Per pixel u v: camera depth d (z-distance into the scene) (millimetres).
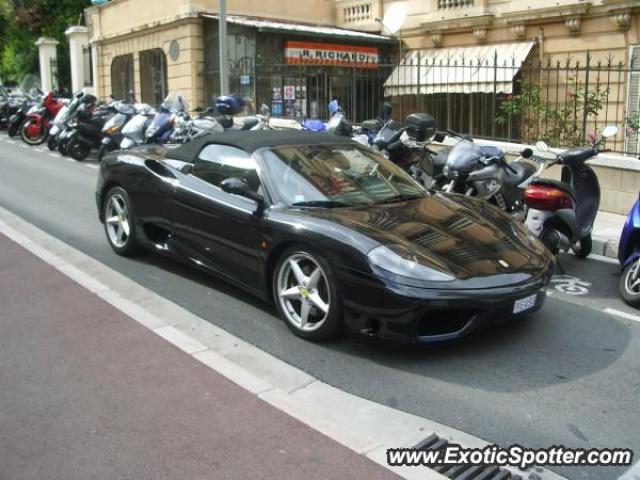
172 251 6203
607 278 6676
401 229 4793
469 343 4867
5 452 3346
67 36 30828
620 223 8688
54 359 4398
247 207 5293
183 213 5949
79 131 14703
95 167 13922
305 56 18797
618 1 14305
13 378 4133
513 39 16766
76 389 3988
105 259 6887
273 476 3137
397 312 4312
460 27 17781
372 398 4035
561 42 15766
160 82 21750
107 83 24828
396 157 9461
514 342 4910
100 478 3129
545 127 13070
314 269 4801
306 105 17125
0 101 22828
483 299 4324
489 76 15938
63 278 6059
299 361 4539
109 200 7020
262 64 17734
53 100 17875
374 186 5570
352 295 4492
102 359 4395
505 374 4379
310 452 3336
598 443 3576
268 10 20422
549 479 3248
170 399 3861
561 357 4664
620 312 5637
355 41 19344
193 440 3432
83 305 5375
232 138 5914
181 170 6152
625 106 14594
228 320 5258
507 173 7363
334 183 5441
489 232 5004
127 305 5367
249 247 5250
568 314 5555
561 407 3959
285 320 4996
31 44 33844
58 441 3438
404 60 19422
